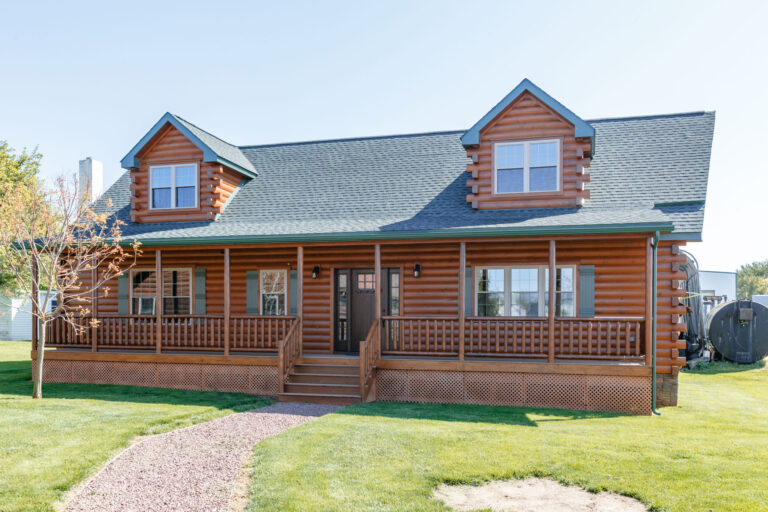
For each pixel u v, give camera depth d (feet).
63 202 44.11
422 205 47.01
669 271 40.24
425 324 41.78
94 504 19.95
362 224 43.52
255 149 62.49
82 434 28.02
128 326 45.78
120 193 58.49
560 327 37.88
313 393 39.68
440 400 39.19
